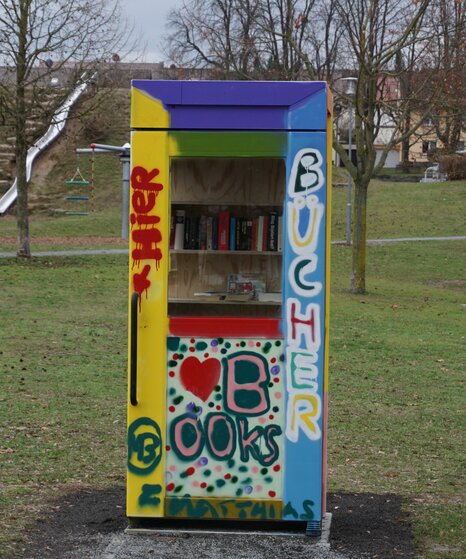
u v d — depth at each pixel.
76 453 8.55
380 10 29.23
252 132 6.09
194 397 6.14
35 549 5.81
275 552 5.83
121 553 5.76
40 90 26.22
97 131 48.94
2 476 7.61
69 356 14.15
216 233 6.33
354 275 23.67
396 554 5.83
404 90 28.53
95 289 21.67
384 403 11.65
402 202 43.97
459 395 12.33
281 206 6.36
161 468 6.17
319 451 6.11
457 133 51.34
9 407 10.48
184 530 6.23
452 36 24.55
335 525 6.50
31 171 46.22
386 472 8.23
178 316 6.25
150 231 6.13
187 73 35.94
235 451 6.14
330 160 6.31
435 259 31.62
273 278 6.34
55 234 35.81
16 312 18.30
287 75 30.80
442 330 18.61
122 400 11.16
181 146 6.10
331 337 17.08
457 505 7.10
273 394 6.12
